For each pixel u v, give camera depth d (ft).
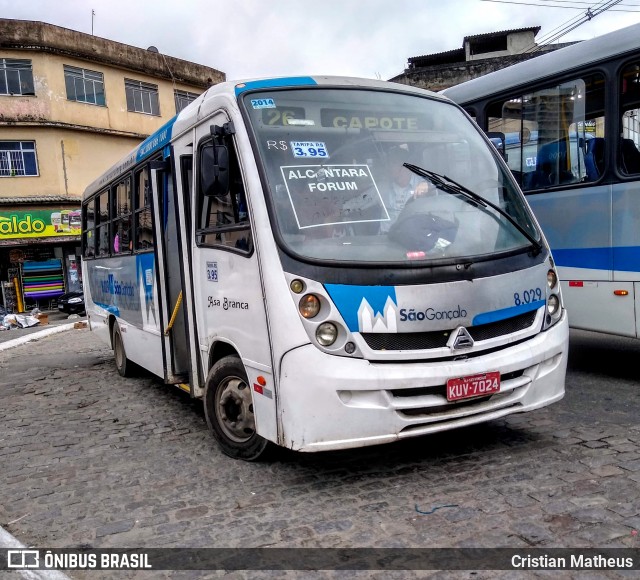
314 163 13.93
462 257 13.33
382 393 12.26
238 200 14.20
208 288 15.90
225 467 15.11
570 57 20.83
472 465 14.06
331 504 12.52
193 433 18.48
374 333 12.39
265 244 12.98
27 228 81.87
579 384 21.02
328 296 12.26
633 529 10.71
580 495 12.13
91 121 86.43
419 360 12.64
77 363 35.01
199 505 13.00
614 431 15.81
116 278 27.02
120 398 24.18
